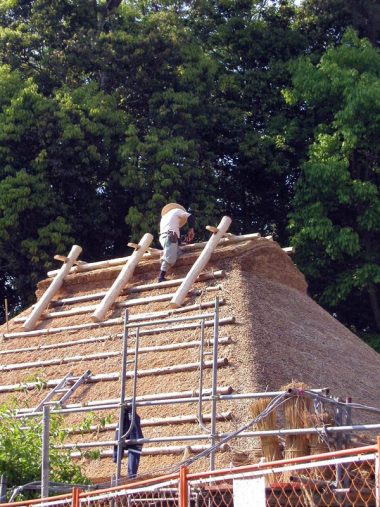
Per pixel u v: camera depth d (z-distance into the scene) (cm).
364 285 2403
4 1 2638
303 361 1336
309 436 938
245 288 1409
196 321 1359
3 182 2280
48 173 2361
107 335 1444
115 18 2614
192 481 761
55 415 1187
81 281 1616
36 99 2361
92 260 2559
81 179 2388
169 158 2398
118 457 1066
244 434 939
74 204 2458
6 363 1498
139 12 2881
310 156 2470
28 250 2314
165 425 1206
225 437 1016
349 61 2562
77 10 2602
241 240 1531
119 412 1166
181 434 1177
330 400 946
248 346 1277
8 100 2364
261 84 2758
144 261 1573
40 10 2577
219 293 1412
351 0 2862
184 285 1434
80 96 2417
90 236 2531
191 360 1295
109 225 2547
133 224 2358
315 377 1316
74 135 2327
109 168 2450
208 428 1160
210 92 2708
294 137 2661
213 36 2875
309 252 2470
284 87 2775
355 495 867
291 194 2770
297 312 1490
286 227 2567
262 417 952
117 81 2573
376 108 2422
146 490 820
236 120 2695
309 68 2541
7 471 1089
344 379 1382
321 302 2459
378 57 2581
